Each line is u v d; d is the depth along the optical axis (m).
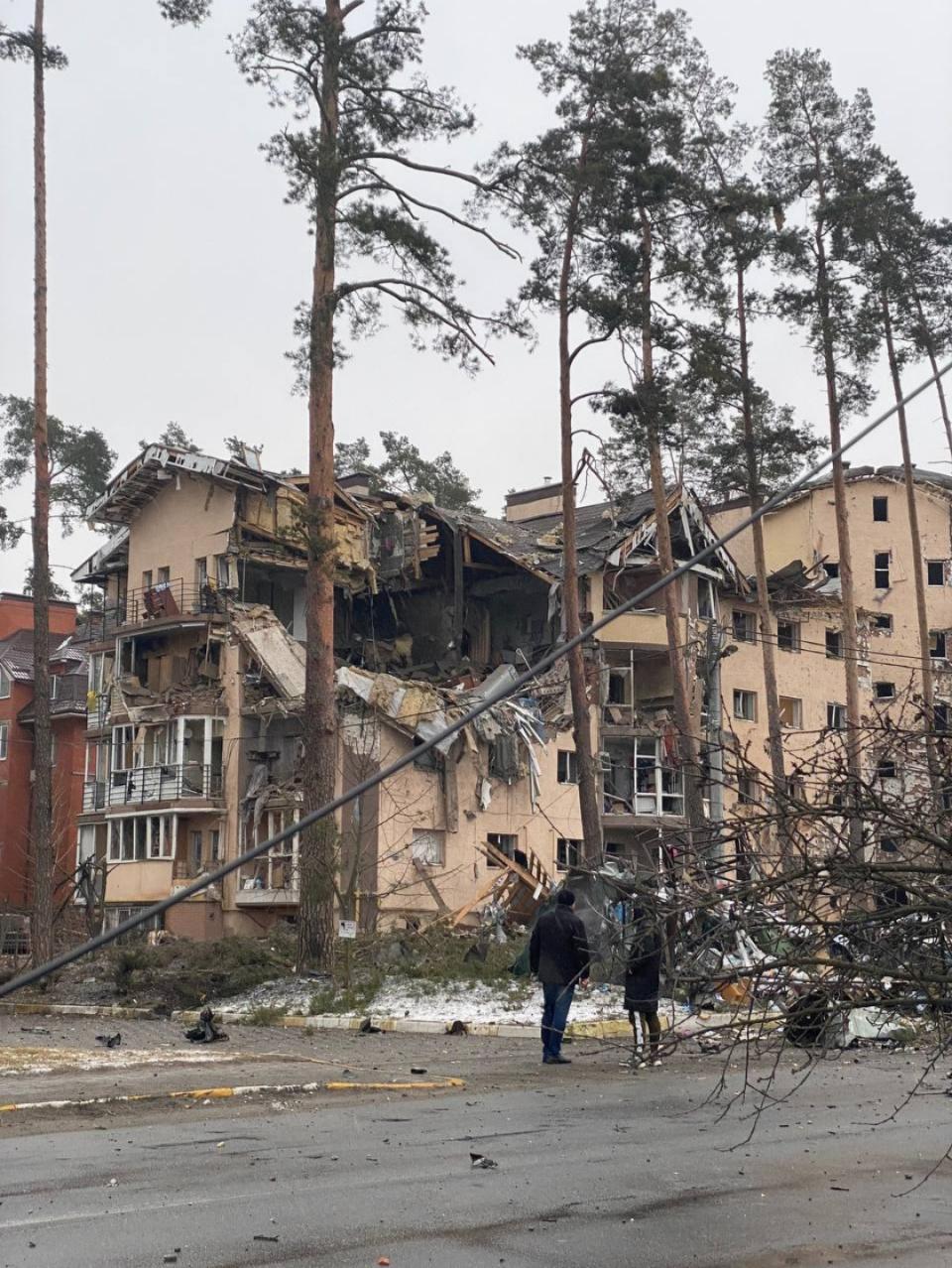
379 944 28.53
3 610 64.25
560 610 46.16
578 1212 7.45
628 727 44.47
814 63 37.56
